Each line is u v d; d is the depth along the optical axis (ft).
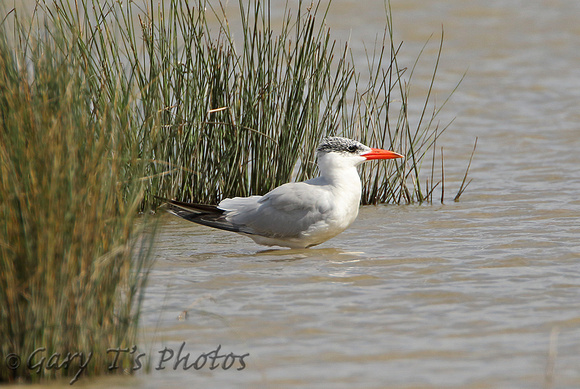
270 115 46.26
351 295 30.17
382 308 28.58
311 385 22.35
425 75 81.61
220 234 41.73
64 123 23.73
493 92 76.95
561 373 22.74
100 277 23.47
